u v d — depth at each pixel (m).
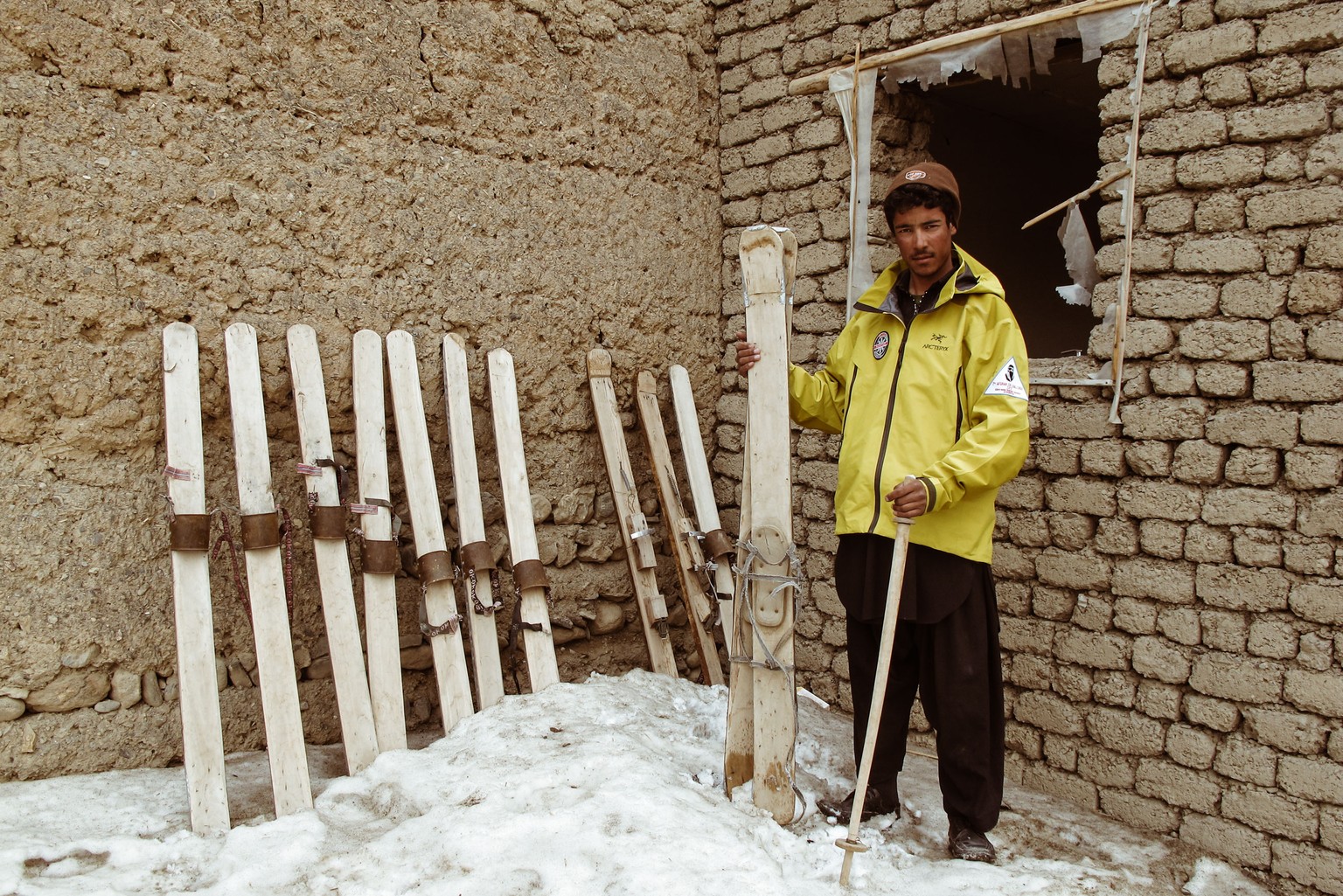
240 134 3.44
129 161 3.22
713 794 3.15
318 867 2.69
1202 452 3.42
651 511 4.64
